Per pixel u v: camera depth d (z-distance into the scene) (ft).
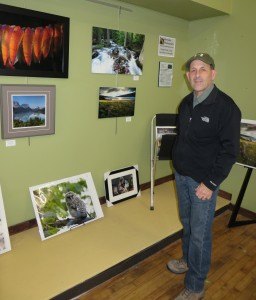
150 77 9.27
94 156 8.43
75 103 7.50
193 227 5.43
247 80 8.88
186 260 6.54
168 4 7.93
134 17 8.20
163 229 7.74
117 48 7.98
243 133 8.25
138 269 6.63
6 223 6.45
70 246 6.78
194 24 9.86
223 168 4.83
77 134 7.80
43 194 7.20
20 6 5.93
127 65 8.39
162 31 9.14
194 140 5.24
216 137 5.08
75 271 5.94
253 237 8.16
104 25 7.55
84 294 5.77
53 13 6.48
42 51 6.42
